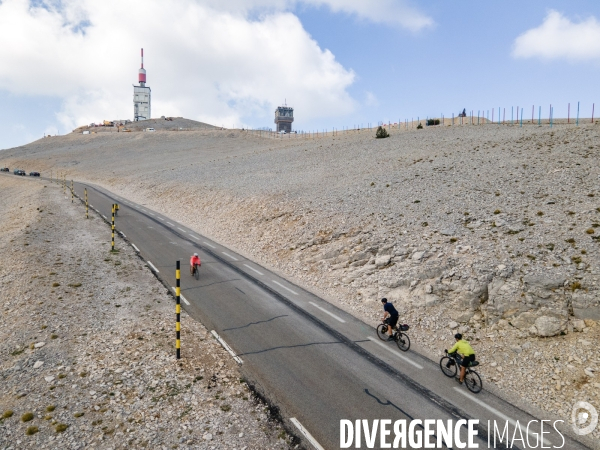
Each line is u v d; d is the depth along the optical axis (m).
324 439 8.09
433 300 14.06
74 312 13.49
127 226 28.61
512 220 17.17
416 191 23.77
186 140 100.88
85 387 9.42
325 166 37.78
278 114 197.50
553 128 36.50
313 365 11.08
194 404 9.02
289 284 17.92
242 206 29.52
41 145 113.25
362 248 18.34
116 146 97.31
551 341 11.38
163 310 14.34
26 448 7.45
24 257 18.72
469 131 44.47
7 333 11.97
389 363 11.41
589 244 13.88
